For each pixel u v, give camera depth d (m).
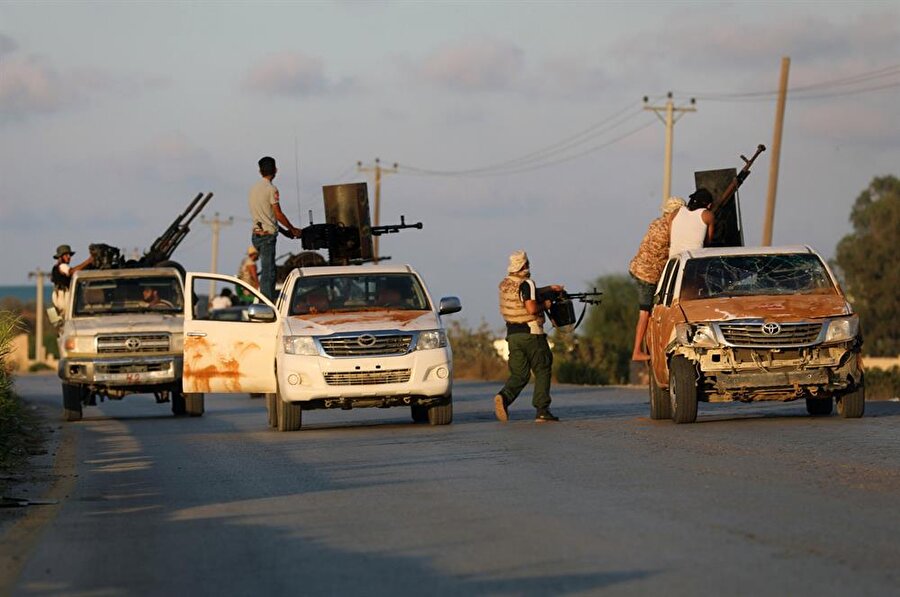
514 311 57.38
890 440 42.47
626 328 185.25
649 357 56.09
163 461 44.25
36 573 24.09
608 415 60.41
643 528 25.98
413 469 38.50
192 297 64.44
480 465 38.88
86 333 71.44
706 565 22.08
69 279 79.00
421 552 24.45
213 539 27.02
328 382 54.12
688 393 50.50
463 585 21.34
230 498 33.41
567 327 57.81
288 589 21.70
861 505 28.23
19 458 47.50
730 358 50.03
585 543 24.58
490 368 125.19
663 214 57.12
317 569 23.28
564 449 42.78
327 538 26.48
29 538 28.39
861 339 50.41
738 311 50.38
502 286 57.94
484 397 81.56
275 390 60.00
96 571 24.09
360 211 68.25
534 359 57.47
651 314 55.78
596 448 42.69
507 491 32.53
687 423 51.50
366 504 31.17
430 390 54.56
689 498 29.92
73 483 38.66
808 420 51.50
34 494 36.19
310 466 40.50
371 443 48.03
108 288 74.62
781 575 21.08
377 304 57.69
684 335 50.56
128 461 45.00
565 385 101.69
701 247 55.91
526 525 26.97
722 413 59.06
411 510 29.88
